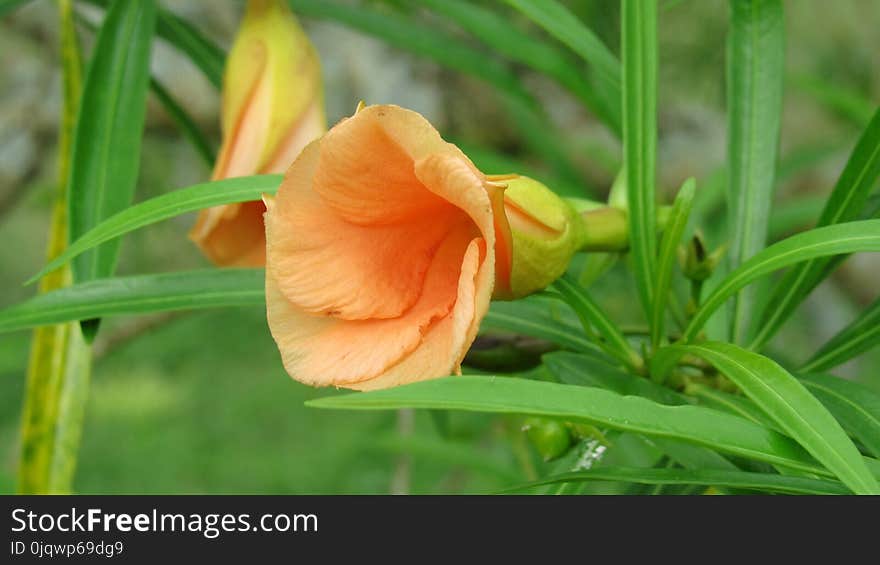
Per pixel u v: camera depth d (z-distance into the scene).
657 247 0.67
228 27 0.98
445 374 0.60
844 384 0.63
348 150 0.60
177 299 0.65
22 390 0.87
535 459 0.78
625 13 0.64
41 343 0.68
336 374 0.61
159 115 0.99
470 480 0.84
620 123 0.74
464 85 0.99
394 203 0.61
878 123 0.64
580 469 0.62
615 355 0.65
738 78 0.68
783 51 0.68
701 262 0.67
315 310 0.61
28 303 0.65
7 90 0.97
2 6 0.72
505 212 0.62
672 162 1.03
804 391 0.59
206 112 1.00
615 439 0.65
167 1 0.97
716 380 0.66
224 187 0.64
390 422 0.87
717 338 0.68
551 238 0.62
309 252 0.61
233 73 0.69
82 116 0.68
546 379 0.70
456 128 1.00
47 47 0.97
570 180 0.83
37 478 0.67
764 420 0.63
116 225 0.63
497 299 0.63
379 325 0.61
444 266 0.62
